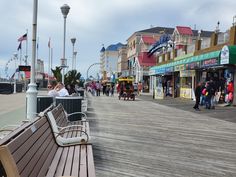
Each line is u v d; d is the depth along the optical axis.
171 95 49.78
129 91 40.47
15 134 4.48
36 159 4.94
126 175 7.45
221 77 30.56
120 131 13.84
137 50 88.25
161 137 12.57
